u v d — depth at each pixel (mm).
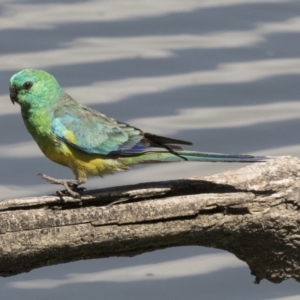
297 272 11867
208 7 22516
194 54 21062
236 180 11562
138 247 11086
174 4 22734
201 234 11102
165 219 10859
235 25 22000
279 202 11281
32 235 10531
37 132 12422
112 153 12195
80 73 20328
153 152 12172
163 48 21172
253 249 11656
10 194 17625
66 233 10641
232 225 11141
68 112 12344
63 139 12195
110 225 10742
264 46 21281
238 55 21047
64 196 10711
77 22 21844
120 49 21078
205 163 18516
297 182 11500
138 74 20484
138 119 19422
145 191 10961
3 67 20094
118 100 19719
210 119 19531
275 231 11375
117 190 10930
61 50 20969
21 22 21703
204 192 11406
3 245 10461
